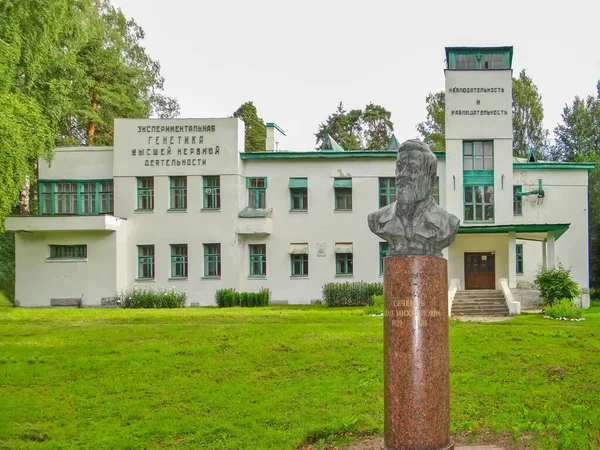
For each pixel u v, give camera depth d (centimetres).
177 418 954
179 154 3509
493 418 910
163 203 3503
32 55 2600
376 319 2167
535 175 3519
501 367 1261
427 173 784
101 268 3384
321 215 3553
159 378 1220
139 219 3506
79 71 3166
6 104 2369
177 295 3300
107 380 1203
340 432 869
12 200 2445
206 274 3491
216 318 2275
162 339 1647
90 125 4241
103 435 881
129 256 3503
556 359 1335
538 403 994
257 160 3588
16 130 2334
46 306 3394
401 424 720
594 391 1067
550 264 2992
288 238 3556
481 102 3484
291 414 959
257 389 1116
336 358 1357
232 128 3506
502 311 2711
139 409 1006
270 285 3538
